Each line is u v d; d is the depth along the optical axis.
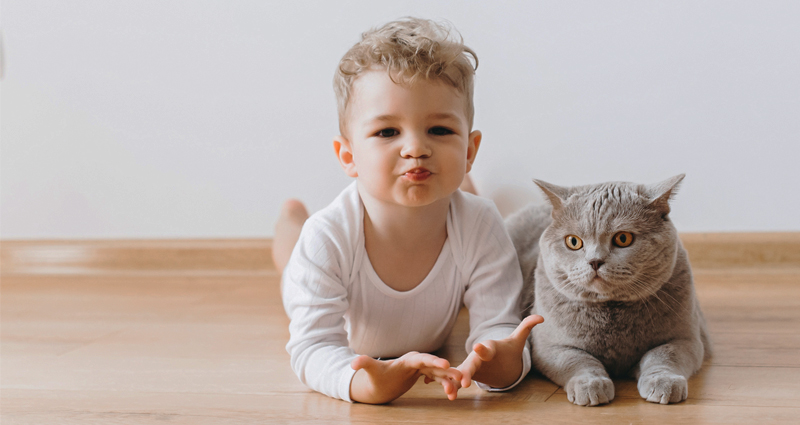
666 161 1.81
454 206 1.08
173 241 2.08
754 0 1.72
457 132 0.95
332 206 1.07
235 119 2.00
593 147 1.83
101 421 0.87
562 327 0.96
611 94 1.80
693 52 1.76
